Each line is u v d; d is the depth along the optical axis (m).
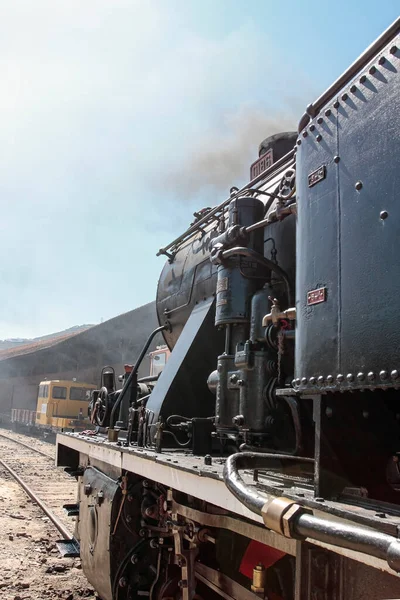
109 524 3.84
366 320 1.69
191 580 3.09
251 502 1.63
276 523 1.48
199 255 4.42
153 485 3.84
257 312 2.96
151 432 3.73
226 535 3.11
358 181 1.83
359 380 1.68
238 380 2.92
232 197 3.99
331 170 2.00
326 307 1.91
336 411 1.87
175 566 3.67
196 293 4.32
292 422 2.87
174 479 2.76
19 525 7.50
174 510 3.20
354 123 1.90
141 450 3.53
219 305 3.23
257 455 2.07
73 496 10.17
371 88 1.84
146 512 3.67
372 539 1.18
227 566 3.07
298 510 1.45
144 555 3.86
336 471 1.81
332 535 1.29
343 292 1.82
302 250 2.14
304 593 1.72
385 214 1.67
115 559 3.79
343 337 1.78
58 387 25.55
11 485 11.31
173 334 4.97
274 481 2.18
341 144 1.96
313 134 2.17
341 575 1.70
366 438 1.90
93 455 4.73
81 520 4.90
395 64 1.74
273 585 2.65
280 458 2.12
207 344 3.86
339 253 1.87
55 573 5.38
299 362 2.03
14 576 5.21
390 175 1.68
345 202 1.88
